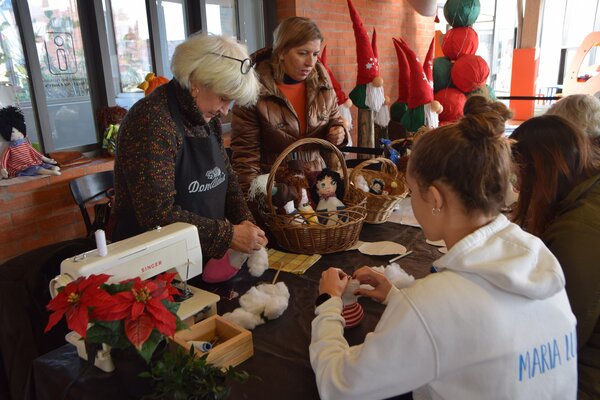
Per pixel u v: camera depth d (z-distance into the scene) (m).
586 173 1.07
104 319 0.75
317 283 1.35
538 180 1.06
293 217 1.51
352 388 0.73
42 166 2.63
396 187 1.81
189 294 1.15
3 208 2.49
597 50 8.55
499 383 0.70
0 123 2.48
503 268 0.71
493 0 8.48
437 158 0.76
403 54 4.39
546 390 0.75
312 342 0.89
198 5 3.47
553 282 0.73
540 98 4.88
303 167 1.73
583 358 0.98
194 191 1.36
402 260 1.50
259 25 4.04
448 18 4.61
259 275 1.38
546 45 9.03
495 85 9.07
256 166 1.98
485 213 0.78
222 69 1.24
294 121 2.02
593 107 1.34
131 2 3.10
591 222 0.97
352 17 3.84
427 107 3.89
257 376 0.95
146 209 1.24
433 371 0.70
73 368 0.98
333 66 4.52
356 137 5.00
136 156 1.23
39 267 1.42
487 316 0.69
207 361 0.90
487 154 0.74
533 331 0.73
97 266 0.93
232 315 1.12
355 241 1.60
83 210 2.43
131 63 3.18
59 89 2.85
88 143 3.06
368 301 1.23
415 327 0.69
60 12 2.77
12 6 2.57
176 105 1.31
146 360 0.76
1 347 1.42
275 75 2.04
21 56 2.65
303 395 0.89
